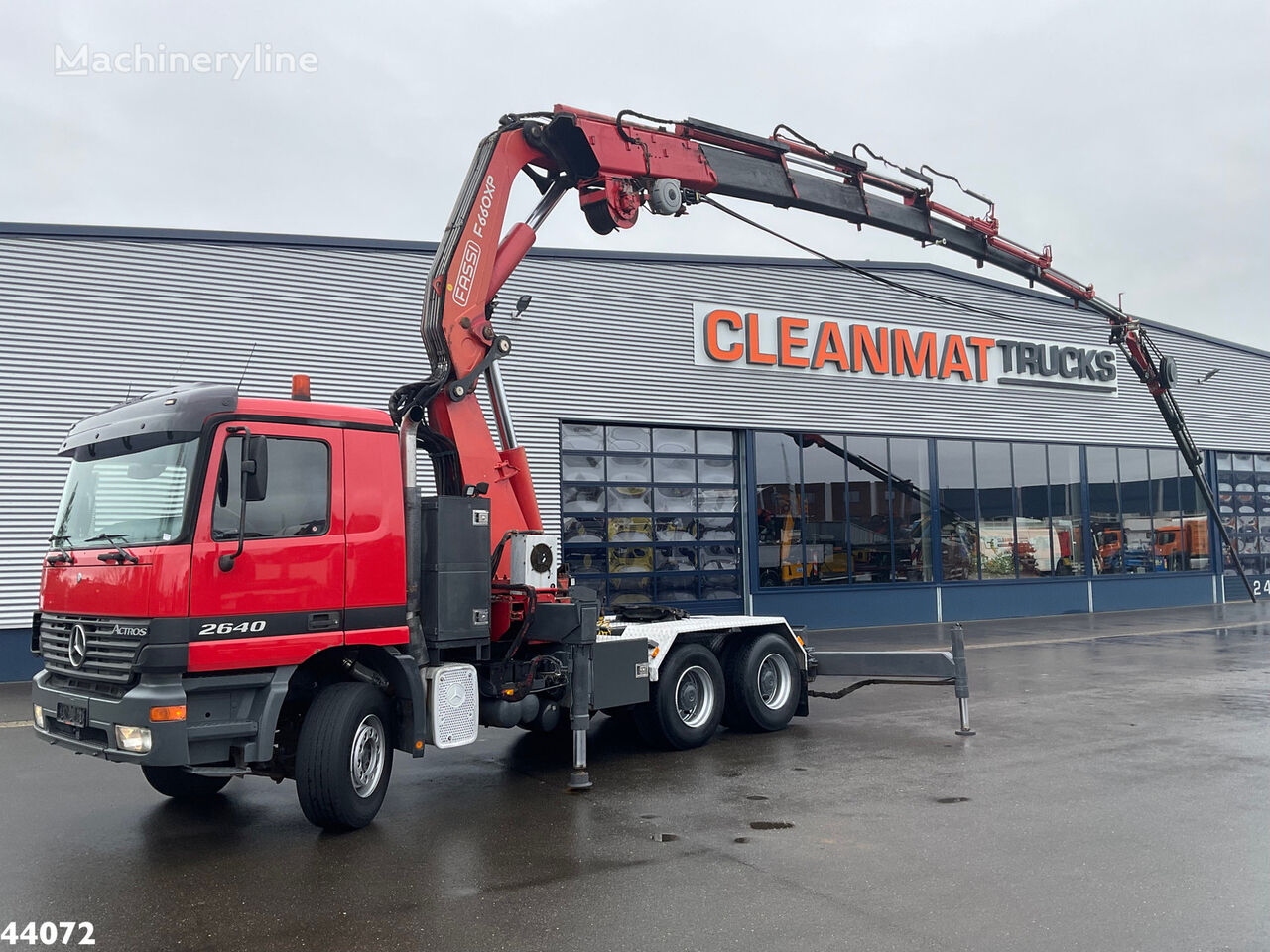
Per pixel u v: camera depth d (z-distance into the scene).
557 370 18.45
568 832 6.37
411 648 7.05
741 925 4.71
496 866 5.69
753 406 20.58
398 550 6.96
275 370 16.03
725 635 9.91
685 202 9.80
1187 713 10.48
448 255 8.18
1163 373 14.58
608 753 9.11
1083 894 5.08
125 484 6.38
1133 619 23.28
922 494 22.77
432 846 6.12
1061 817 6.54
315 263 16.45
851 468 21.80
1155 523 26.98
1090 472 25.73
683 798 7.25
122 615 5.97
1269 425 29.80
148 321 15.23
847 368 21.73
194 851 6.11
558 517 18.30
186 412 6.10
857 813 6.72
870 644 17.95
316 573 6.45
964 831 6.25
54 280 14.69
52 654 6.68
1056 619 23.52
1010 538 24.08
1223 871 5.43
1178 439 15.03
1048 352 25.00
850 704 11.77
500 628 8.22
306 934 4.70
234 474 6.17
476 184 8.46
